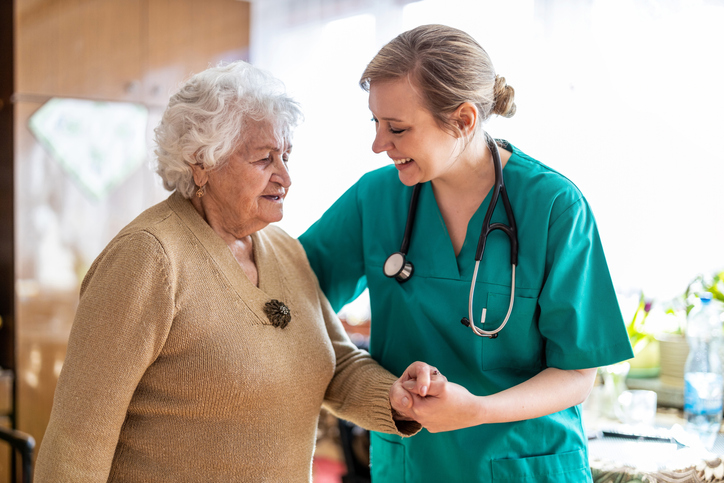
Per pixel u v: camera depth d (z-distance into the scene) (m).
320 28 3.64
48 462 0.98
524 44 2.73
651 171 2.42
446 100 1.07
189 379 1.06
